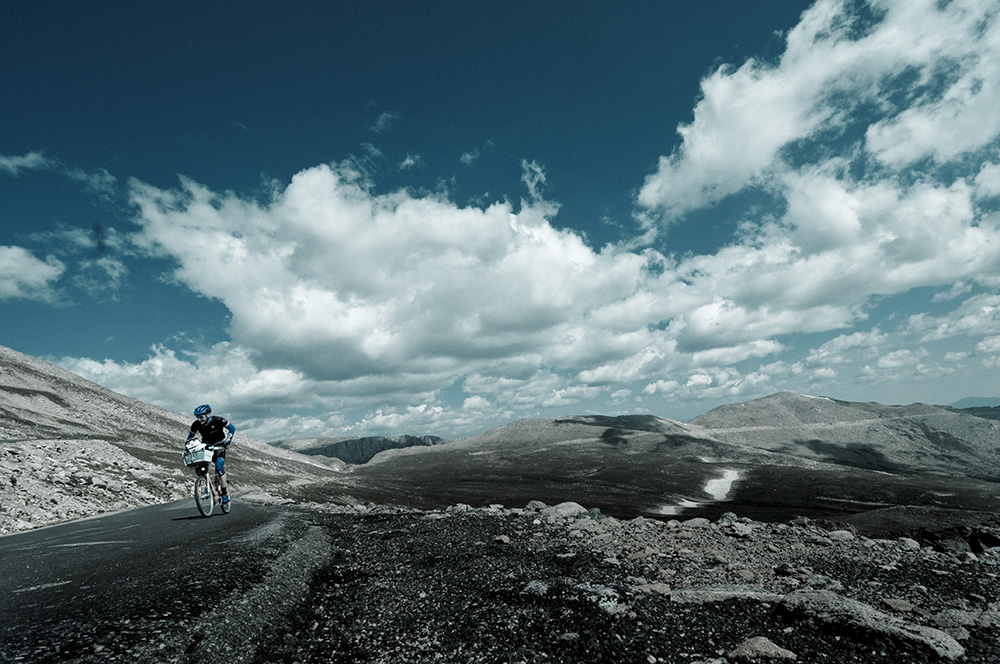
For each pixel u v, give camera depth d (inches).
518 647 224.5
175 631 231.6
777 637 233.5
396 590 324.5
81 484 1101.7
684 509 6742.1
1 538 598.2
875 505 7534.5
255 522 567.5
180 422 6752.0
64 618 243.4
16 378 4616.1
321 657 233.9
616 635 231.6
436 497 6343.5
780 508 7022.6
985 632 242.4
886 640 221.9
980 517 1094.4
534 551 409.1
